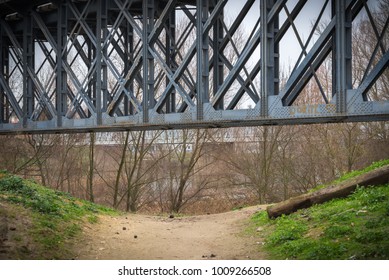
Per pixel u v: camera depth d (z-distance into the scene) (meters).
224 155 30.89
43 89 18.45
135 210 29.27
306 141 29.73
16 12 20.02
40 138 29.03
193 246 11.80
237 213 18.14
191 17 16.03
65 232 11.55
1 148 27.86
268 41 12.51
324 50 12.12
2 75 20.73
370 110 11.06
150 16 15.13
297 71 11.90
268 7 12.52
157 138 30.02
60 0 17.86
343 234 9.44
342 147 28.59
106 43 16.09
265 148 28.16
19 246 9.59
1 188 13.52
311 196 12.69
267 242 10.94
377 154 27.95
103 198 33.62
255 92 13.00
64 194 16.62
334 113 11.47
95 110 16.52
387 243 8.36
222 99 13.79
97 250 10.77
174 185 33.66
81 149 30.44
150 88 14.91
